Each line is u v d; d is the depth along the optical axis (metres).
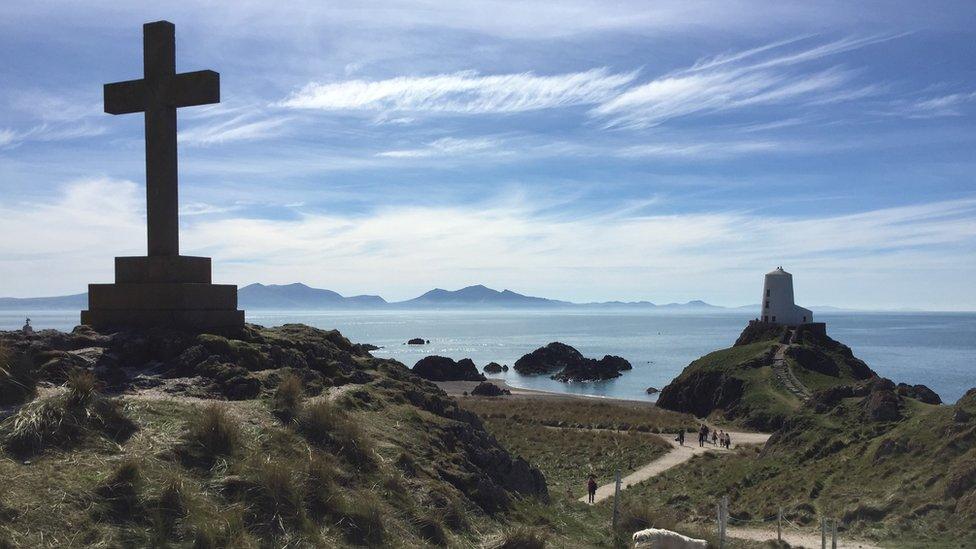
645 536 14.05
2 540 7.62
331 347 20.92
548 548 13.30
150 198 16.80
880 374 114.81
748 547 18.67
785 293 92.12
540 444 45.25
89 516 8.55
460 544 11.97
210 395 13.99
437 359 115.81
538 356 138.12
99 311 16.86
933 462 24.39
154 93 16.69
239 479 10.38
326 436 13.23
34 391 11.72
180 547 8.58
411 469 13.89
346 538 10.31
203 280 17.34
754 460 37.09
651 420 63.19
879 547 19.17
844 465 28.44
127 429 11.14
